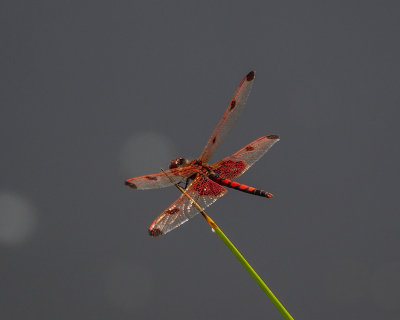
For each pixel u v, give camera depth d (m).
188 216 1.32
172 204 1.33
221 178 1.34
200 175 1.34
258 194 1.34
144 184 1.33
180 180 1.34
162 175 1.34
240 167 1.34
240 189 1.34
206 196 1.33
